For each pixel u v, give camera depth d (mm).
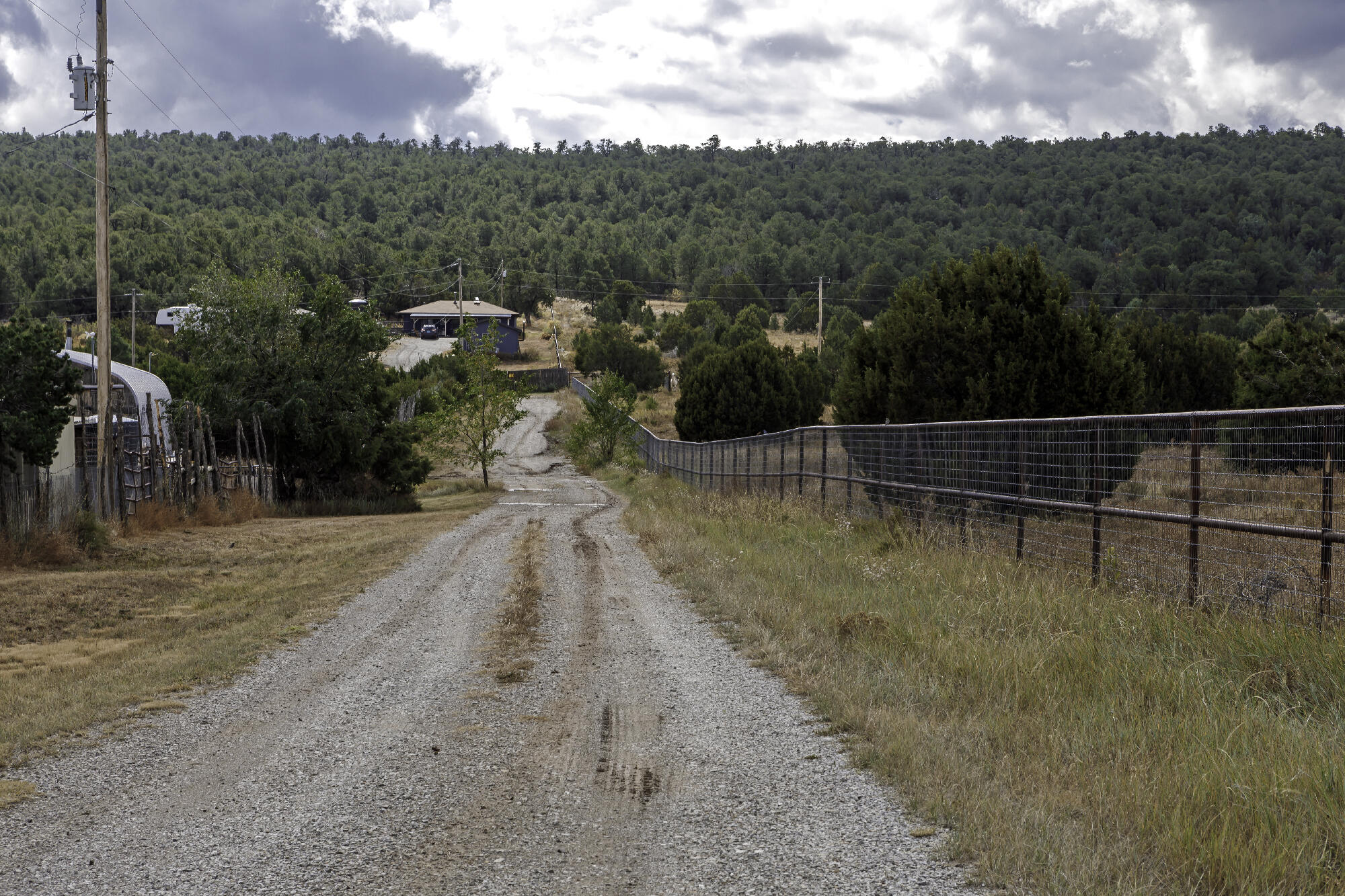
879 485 15070
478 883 3650
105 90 20047
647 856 3863
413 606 11195
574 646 8438
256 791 4852
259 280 31562
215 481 25844
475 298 151375
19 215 161125
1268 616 6773
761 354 44531
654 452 50094
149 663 8250
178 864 3922
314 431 30562
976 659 6547
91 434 23750
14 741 5824
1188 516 7656
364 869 3820
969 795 4250
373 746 5633
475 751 5457
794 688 6566
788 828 4102
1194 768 4262
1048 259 173625
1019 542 10734
